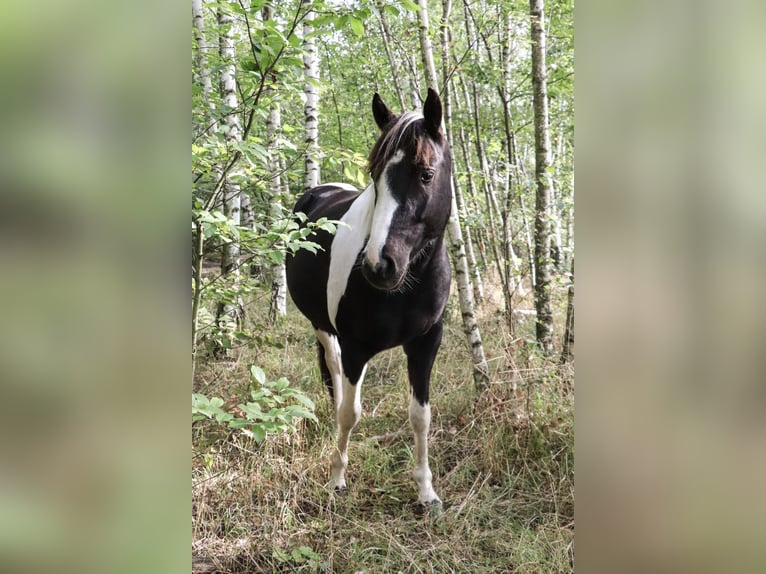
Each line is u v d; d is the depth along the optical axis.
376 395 3.64
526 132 6.83
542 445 2.74
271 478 2.51
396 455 2.97
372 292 2.40
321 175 6.97
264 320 4.76
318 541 2.24
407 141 2.05
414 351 2.65
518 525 2.35
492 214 5.14
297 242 2.03
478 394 3.33
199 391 3.02
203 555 2.12
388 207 2.05
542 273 3.82
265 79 2.19
